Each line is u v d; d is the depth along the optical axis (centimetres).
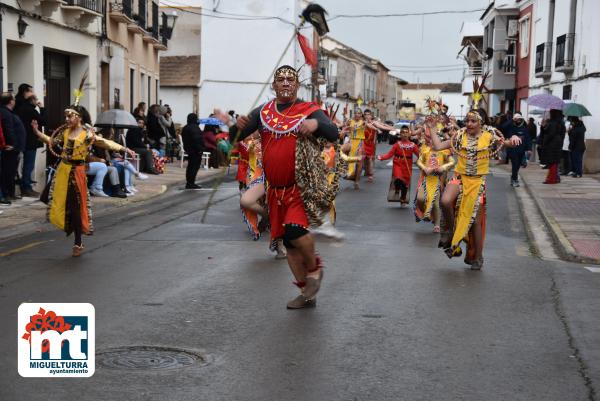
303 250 693
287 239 691
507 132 2108
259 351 576
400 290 791
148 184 1964
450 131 1230
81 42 2133
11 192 1448
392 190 1556
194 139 1912
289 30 4606
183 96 4700
